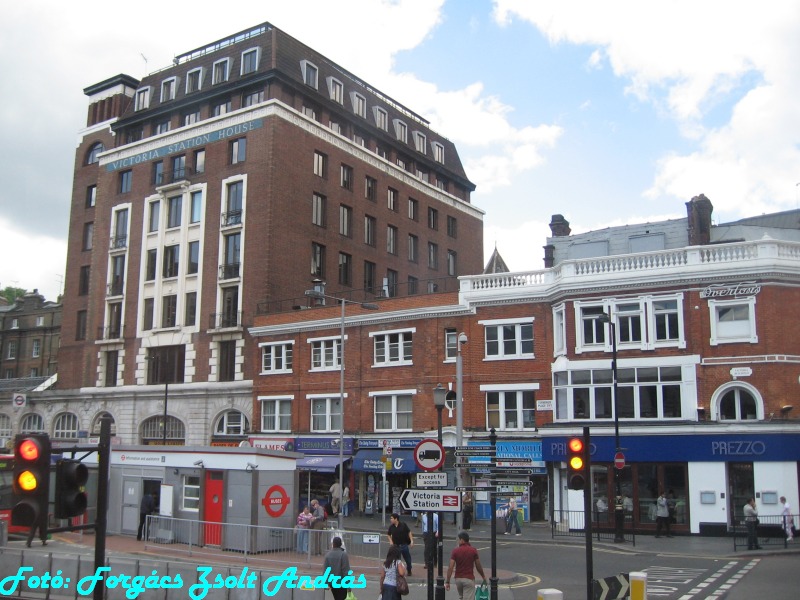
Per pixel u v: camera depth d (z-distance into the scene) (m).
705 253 33.34
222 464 26.42
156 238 54.09
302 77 53.09
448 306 39.25
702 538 30.81
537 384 36.62
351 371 42.38
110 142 60.53
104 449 9.13
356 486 41.28
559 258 46.19
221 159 51.41
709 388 32.50
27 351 86.69
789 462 30.80
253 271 48.44
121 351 54.41
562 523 34.12
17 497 8.19
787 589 18.72
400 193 60.53
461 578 15.50
